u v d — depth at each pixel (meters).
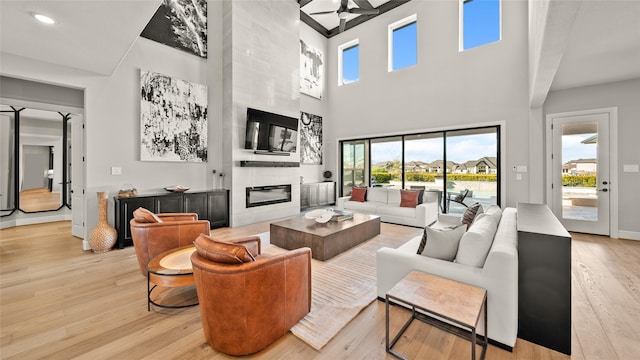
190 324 1.85
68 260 3.08
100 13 2.29
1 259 3.11
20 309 2.02
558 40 2.24
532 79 3.73
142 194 4.09
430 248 1.91
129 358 1.51
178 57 4.50
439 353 1.54
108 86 3.75
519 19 4.79
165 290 2.35
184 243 2.59
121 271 2.76
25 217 5.14
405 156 6.36
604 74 3.72
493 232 1.97
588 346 1.60
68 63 3.32
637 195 3.89
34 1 2.08
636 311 1.98
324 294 2.23
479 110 5.21
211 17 4.93
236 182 4.89
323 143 7.86
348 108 7.41
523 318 1.64
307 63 7.24
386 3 6.58
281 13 5.75
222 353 1.55
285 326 1.70
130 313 1.98
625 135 3.95
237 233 4.39
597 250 3.42
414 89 6.10
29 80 3.31
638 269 2.79
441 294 1.52
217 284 1.46
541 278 1.59
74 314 1.96
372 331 1.75
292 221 3.78
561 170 4.43
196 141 4.65
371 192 5.86
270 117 5.30
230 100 4.86
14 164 5.04
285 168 5.83
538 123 4.59
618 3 2.09
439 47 5.71
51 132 5.89
